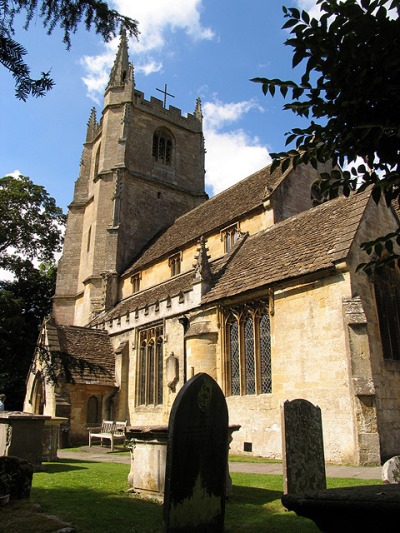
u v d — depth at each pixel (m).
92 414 24.97
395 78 4.41
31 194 41.34
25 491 8.34
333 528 3.31
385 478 8.12
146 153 44.25
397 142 4.78
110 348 28.23
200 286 20.61
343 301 14.16
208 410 6.94
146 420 23.42
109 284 36.34
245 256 21.44
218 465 6.85
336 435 13.49
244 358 17.86
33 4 5.99
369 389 13.04
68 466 13.41
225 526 6.81
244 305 18.23
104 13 6.48
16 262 41.75
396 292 15.94
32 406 24.88
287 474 8.04
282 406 8.41
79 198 46.19
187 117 49.12
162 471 8.59
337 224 16.78
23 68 5.80
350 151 4.99
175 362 21.27
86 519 6.98
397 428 13.80
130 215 40.50
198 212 35.78
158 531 6.40
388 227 16.42
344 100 4.67
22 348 9.20
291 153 5.39
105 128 43.94
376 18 4.27
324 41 4.57
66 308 42.16
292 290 15.94
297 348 15.33
